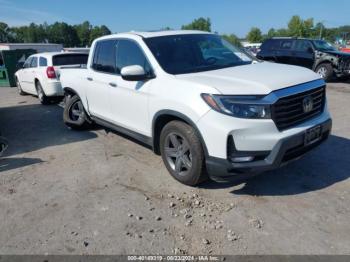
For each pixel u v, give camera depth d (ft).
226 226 10.03
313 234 9.50
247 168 10.35
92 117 18.74
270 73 11.96
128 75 12.57
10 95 40.47
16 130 22.11
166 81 12.25
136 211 11.04
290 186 12.32
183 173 12.49
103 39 16.83
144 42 13.85
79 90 18.92
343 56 39.32
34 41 391.45
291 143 10.53
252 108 10.12
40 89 31.53
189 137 11.38
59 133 20.77
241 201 11.42
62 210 11.30
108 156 16.21
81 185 13.14
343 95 31.37
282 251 8.86
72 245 9.43
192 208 11.10
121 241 9.52
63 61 30.66
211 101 10.47
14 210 11.46
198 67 13.33
